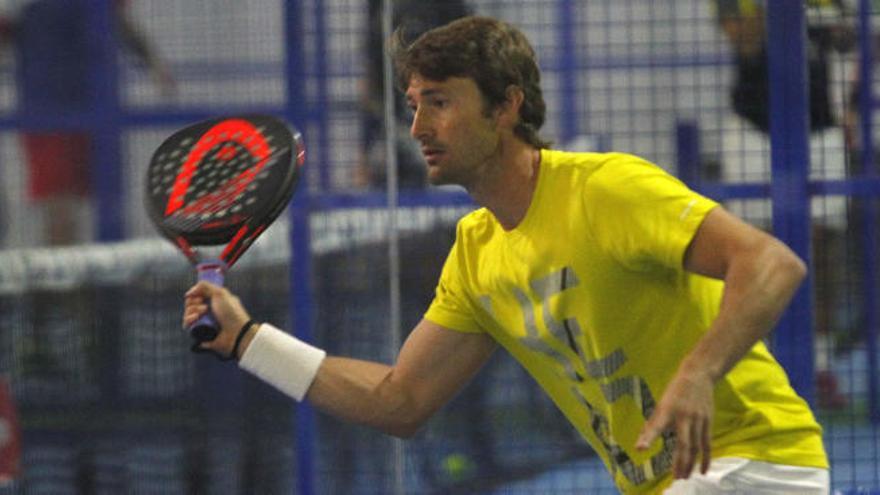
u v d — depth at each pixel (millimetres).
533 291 9500
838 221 17312
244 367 9781
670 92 18000
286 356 9797
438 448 16422
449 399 10344
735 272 8555
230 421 16125
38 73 21891
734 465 9359
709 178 17125
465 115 9273
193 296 9273
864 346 17250
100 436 16172
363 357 15836
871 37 15602
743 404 9430
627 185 9039
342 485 15883
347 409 10031
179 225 9195
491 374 16625
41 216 21688
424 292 15727
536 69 9508
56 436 16156
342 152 16062
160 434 16188
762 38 14945
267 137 9500
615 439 9773
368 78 16062
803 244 13961
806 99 13898
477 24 9398
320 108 15703
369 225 15750
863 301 17203
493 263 9703
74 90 21891
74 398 16172
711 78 17719
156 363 16250
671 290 9297
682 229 8797
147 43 23000
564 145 19359
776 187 13977
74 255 16281
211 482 16109
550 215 9305
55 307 16172
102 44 21953
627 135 16438
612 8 19375
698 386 8305
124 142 21297
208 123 9789
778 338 14000
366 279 15797
